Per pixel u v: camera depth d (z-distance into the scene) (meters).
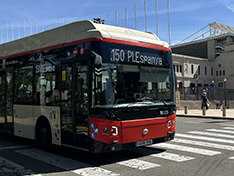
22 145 8.70
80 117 6.28
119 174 5.52
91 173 5.60
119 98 6.13
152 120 6.60
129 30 7.18
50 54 7.41
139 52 6.73
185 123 15.01
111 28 6.76
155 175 5.43
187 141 9.20
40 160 6.71
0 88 9.60
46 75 7.51
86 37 6.32
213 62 64.38
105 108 5.89
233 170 5.78
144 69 6.73
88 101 6.04
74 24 6.85
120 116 6.05
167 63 7.33
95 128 5.90
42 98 7.62
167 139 7.01
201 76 60.72
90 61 6.06
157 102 6.81
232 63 61.28
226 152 7.51
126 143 6.12
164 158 6.84
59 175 5.50
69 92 6.65
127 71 6.40
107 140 5.87
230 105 32.62
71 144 6.57
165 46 7.42
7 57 9.31
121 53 6.38
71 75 6.62
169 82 7.25
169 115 7.04
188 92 38.03
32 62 8.11
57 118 7.04
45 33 7.75
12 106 8.91
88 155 7.22
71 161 6.60
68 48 6.82
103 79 5.97
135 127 6.28
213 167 6.01
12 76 9.01
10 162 6.53
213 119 17.67
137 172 5.64
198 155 7.16
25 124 8.32
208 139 9.61
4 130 9.36
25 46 8.52
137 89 6.49
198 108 30.59
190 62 58.19
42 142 7.72
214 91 35.06
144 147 8.22
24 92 8.41
